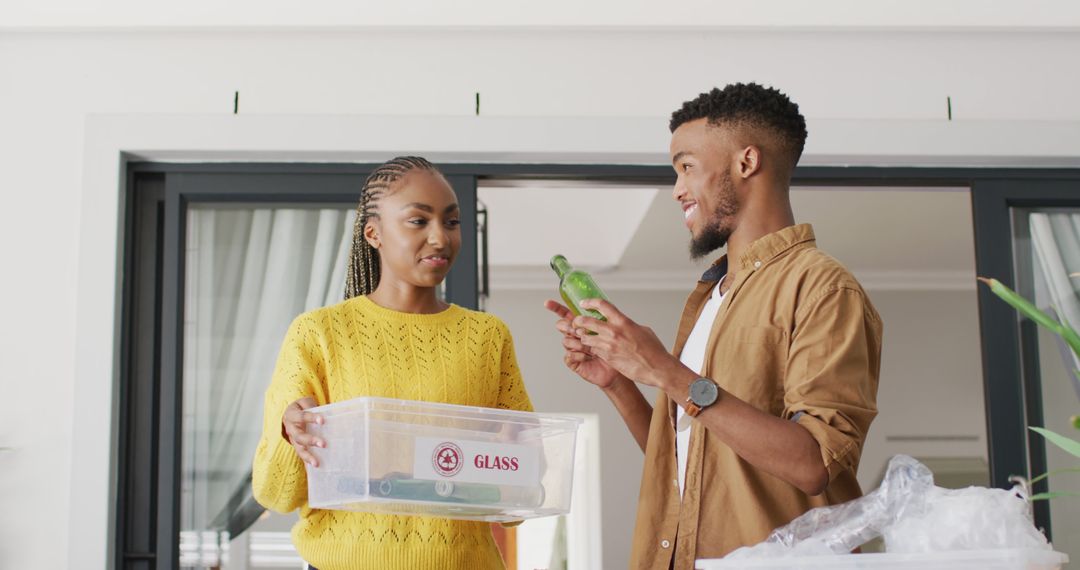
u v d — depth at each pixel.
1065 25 3.29
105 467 3.05
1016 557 1.23
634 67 3.31
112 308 3.12
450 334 1.86
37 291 3.15
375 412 1.53
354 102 3.26
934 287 7.15
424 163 1.86
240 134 3.21
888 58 3.34
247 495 3.18
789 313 1.79
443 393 1.81
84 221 3.15
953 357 7.15
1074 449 1.22
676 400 1.66
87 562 3.01
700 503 1.78
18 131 3.23
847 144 3.28
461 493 1.56
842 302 1.74
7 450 3.07
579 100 3.29
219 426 3.21
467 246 3.25
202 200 3.29
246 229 3.31
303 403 1.68
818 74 3.33
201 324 3.26
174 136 3.20
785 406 1.73
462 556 1.75
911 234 6.19
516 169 3.30
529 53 3.30
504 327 1.93
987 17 3.29
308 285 3.28
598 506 6.79
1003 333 3.31
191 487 3.17
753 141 1.92
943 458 7.03
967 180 3.39
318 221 3.32
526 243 6.57
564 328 1.92
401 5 3.24
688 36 3.33
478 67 3.29
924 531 1.27
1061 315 3.35
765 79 3.32
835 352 1.70
